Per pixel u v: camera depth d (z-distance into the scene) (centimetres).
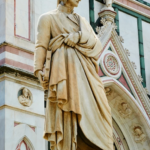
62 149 659
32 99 1261
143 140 1549
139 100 1553
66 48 688
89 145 694
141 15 1683
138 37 1650
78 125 674
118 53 1542
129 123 1559
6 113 1208
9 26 1287
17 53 1275
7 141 1191
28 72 1262
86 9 1533
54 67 671
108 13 1538
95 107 684
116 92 1529
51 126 668
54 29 700
